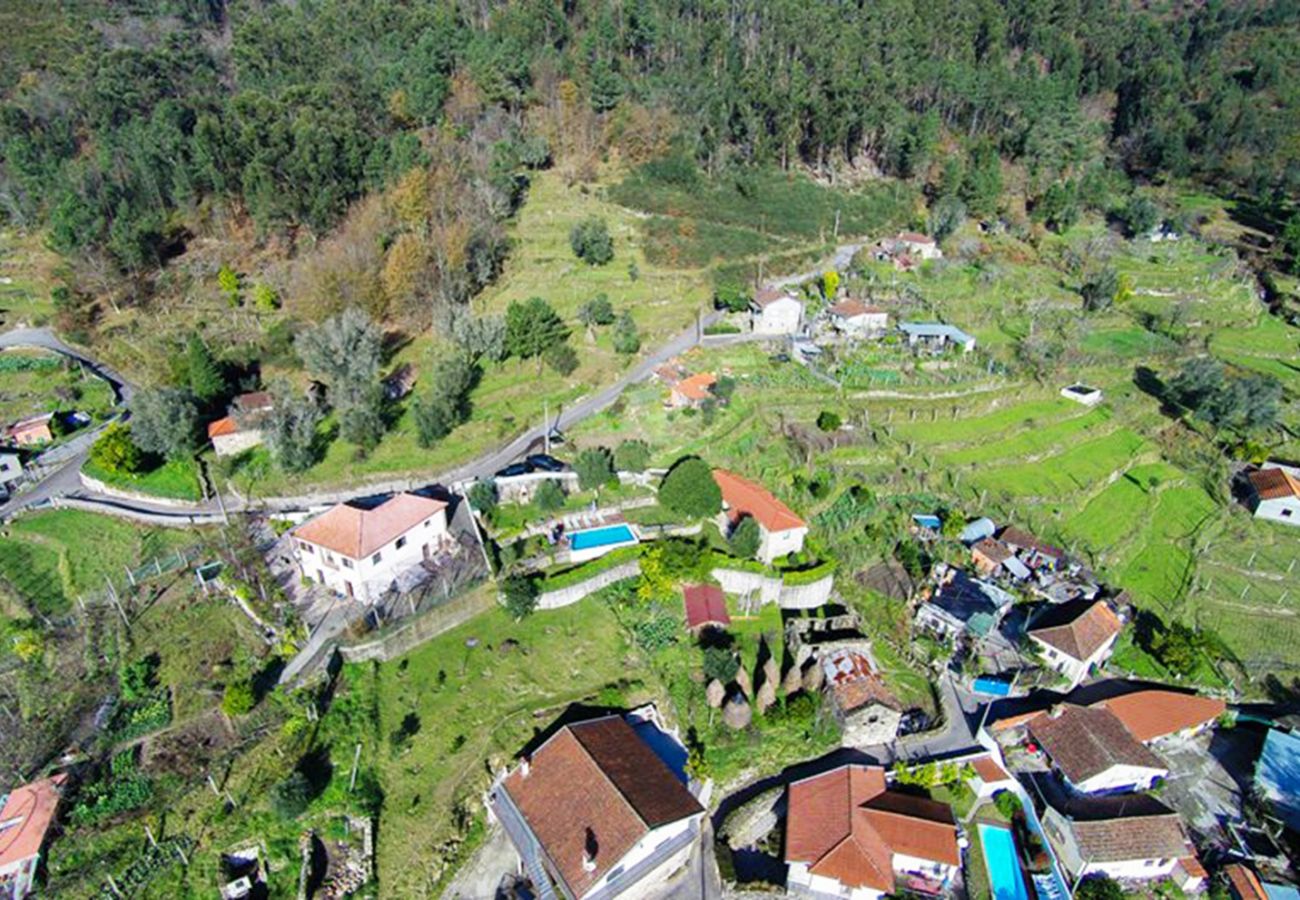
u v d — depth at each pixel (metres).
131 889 45.91
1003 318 113.75
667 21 168.38
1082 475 89.38
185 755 52.94
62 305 101.50
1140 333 115.31
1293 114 176.25
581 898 45.59
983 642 70.56
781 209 134.00
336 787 51.28
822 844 52.44
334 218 109.69
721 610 67.12
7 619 64.25
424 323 100.19
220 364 87.50
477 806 52.19
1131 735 62.50
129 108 127.88
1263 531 86.31
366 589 63.16
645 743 56.84
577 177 134.50
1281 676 71.00
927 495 84.00
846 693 62.44
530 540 70.62
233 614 62.97
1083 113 175.50
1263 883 54.75
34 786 50.09
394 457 78.44
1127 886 55.31
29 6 164.00
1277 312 125.56
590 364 94.94
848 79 153.00
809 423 89.69
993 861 54.62
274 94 131.38
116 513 74.50
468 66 143.38
